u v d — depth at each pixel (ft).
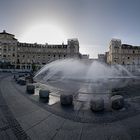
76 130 16.88
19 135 15.57
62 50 308.40
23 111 22.72
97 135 15.80
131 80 59.06
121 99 24.68
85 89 39.78
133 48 311.06
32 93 35.70
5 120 19.19
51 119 19.89
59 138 15.12
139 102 28.30
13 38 282.15
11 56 278.26
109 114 21.89
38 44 307.17
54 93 35.12
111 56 313.12
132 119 20.02
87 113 22.24
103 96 32.94
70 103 26.43
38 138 15.06
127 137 15.39
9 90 38.91
